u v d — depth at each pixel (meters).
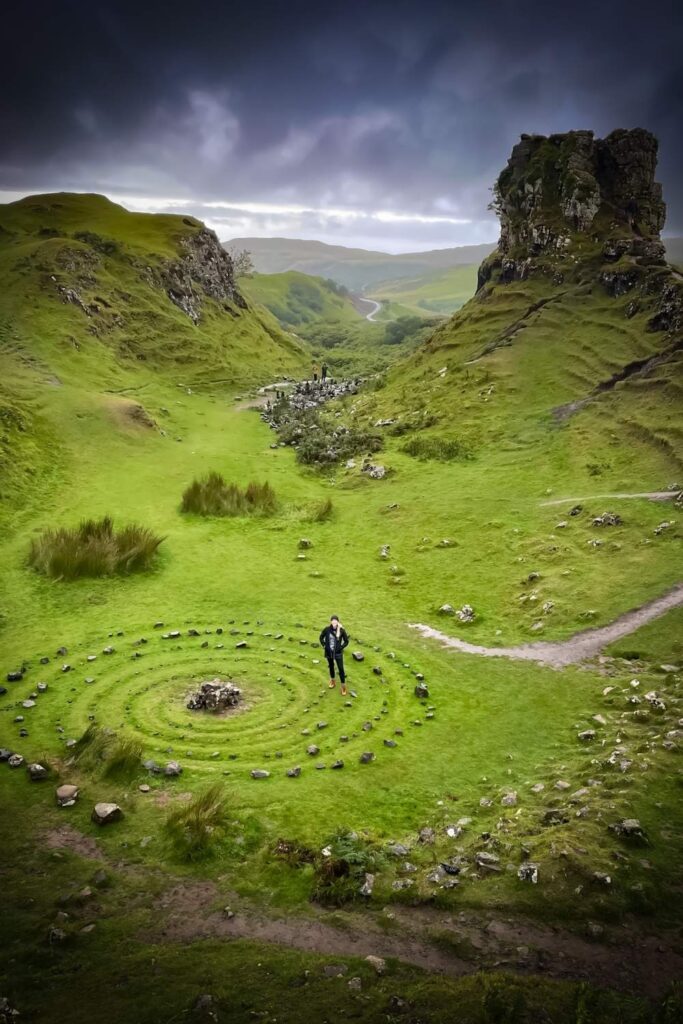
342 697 19.02
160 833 12.94
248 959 9.61
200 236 104.12
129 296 80.94
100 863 12.07
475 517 35.38
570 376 53.50
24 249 78.75
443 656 21.92
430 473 43.41
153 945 9.96
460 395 55.12
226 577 28.94
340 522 36.66
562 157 74.38
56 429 45.66
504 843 12.18
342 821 13.41
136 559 29.22
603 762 14.64
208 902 11.05
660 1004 8.39
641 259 62.59
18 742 16.34
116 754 15.21
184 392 70.06
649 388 46.88
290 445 54.19
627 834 11.78
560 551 29.53
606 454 41.31
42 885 11.37
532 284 69.50
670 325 52.69
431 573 29.52
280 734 17.00
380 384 70.25
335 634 19.28
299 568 30.28
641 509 32.47
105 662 20.91
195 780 14.92
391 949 9.90
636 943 9.69
